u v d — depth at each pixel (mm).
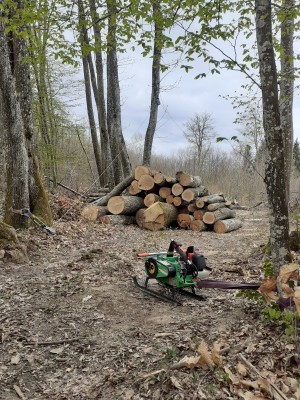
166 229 11609
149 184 11938
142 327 4289
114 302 5020
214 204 11438
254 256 7082
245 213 15000
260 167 18219
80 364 3621
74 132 19984
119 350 3781
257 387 2896
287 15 4883
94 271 6285
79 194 17156
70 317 4598
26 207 9086
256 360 3248
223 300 4938
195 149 40281
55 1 5469
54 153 17500
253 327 3842
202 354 3215
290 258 3660
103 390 3186
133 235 10242
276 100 3562
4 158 9570
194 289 5492
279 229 3652
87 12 5668
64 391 3236
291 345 3293
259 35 3566
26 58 6629
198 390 2961
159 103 14938
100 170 20094
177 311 4719
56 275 6133
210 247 8789
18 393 3234
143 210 11586
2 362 3695
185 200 11578
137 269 6543
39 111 17469
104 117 17891
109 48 6312
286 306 3311
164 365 3336
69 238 9109
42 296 5234
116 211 11734
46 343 3996
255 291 4020
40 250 7809
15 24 5672
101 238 9547
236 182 23156
